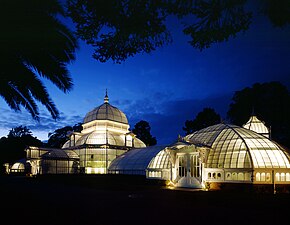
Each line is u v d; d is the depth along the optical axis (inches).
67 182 1704.0
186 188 1285.7
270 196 762.2
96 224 485.4
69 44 663.8
